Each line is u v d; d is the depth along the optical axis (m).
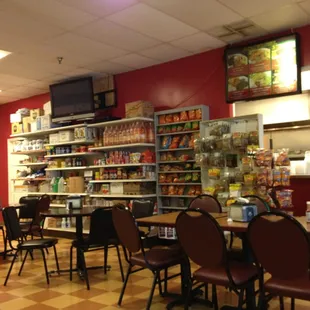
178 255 3.16
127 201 6.29
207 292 3.39
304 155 5.56
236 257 3.12
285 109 6.12
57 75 6.99
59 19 4.48
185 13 4.41
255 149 4.73
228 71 5.58
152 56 6.04
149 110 6.30
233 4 4.21
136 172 6.23
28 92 8.29
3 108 9.41
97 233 4.06
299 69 4.98
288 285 2.30
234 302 3.36
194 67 6.02
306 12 4.52
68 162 7.32
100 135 6.96
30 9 4.18
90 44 5.39
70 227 6.95
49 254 5.62
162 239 5.79
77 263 4.47
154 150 6.35
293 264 2.19
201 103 5.94
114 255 5.36
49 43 5.31
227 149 5.16
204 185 5.52
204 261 2.60
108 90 7.08
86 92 6.92
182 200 5.99
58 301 3.53
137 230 2.97
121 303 3.42
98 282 4.09
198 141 5.46
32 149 8.03
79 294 3.72
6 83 7.47
